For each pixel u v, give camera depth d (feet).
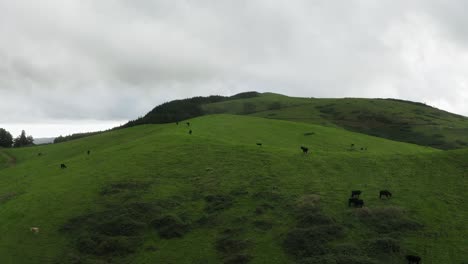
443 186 168.45
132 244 138.82
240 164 199.62
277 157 208.03
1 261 131.23
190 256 131.64
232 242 136.36
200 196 169.78
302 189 170.60
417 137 612.70
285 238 135.74
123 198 168.55
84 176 198.49
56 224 152.46
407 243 130.00
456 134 619.26
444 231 135.95
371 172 186.91
